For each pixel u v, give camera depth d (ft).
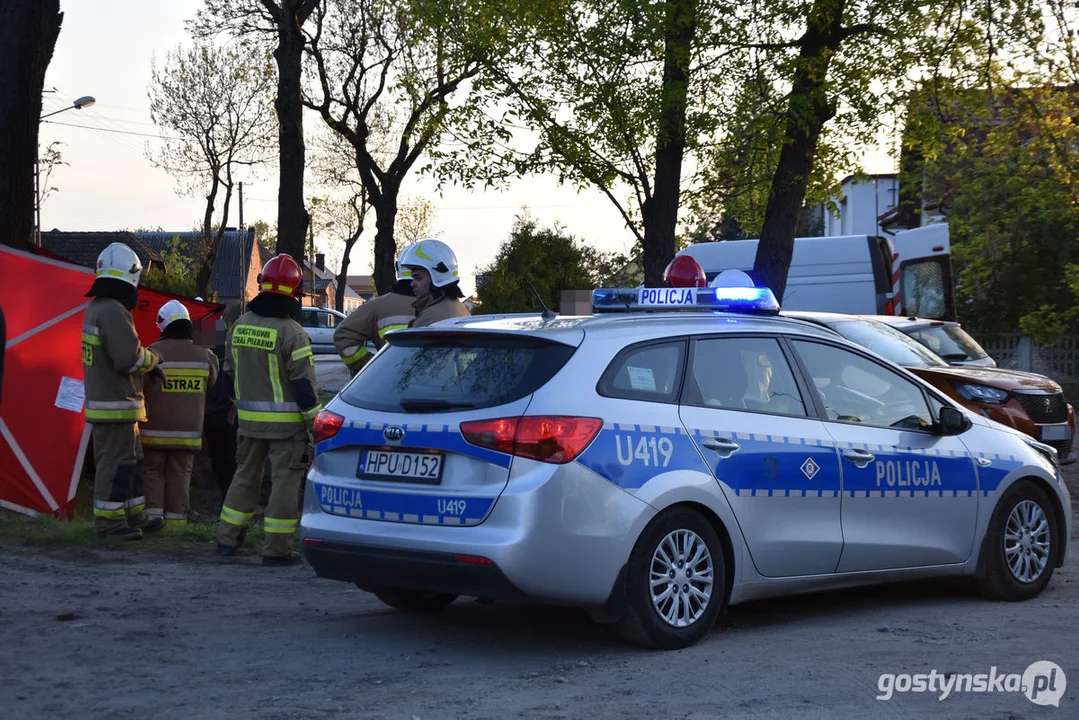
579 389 18.20
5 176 36.52
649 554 18.47
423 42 78.89
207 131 155.02
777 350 21.42
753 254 71.05
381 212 97.96
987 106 65.46
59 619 20.16
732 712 15.31
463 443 17.93
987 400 42.65
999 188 89.35
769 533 20.12
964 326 93.25
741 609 22.80
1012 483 24.09
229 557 28.17
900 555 22.25
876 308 68.90
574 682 16.88
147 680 16.63
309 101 95.61
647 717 15.08
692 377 19.83
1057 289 87.81
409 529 18.25
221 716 14.98
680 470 18.90
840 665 17.81
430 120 66.80
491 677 17.20
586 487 17.78
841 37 58.34
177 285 66.44
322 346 153.48
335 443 19.47
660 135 58.03
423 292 27.14
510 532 17.35
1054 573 27.63
